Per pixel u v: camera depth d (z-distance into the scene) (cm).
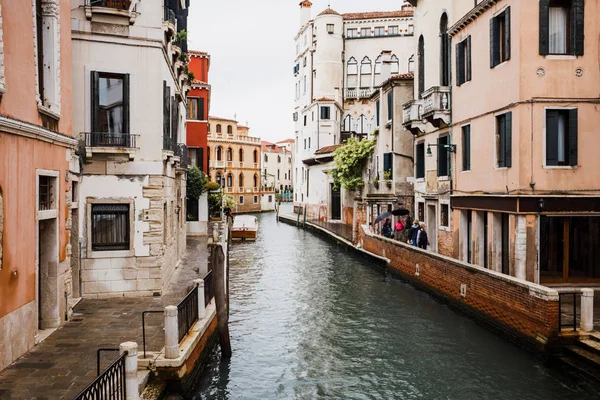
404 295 1686
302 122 4834
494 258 1431
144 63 1205
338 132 4512
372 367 1059
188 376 839
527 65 1269
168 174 1361
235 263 2427
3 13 702
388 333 1279
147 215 1216
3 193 714
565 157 1288
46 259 938
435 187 1927
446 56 1848
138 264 1213
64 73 967
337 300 1639
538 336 1010
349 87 4709
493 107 1416
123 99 1198
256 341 1232
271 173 9331
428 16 1995
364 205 2788
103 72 1180
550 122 1274
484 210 1456
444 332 1266
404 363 1076
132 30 1190
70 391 655
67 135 973
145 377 752
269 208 7056
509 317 1137
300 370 1048
